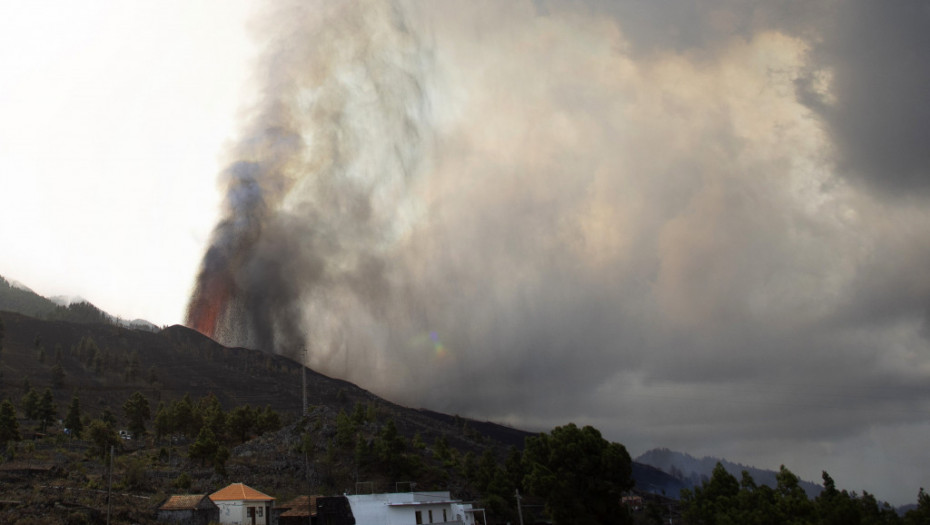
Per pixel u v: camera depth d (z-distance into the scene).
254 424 168.38
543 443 105.75
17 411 184.38
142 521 79.88
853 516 73.44
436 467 150.75
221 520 88.00
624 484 95.69
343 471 133.88
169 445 156.62
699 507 97.44
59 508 76.69
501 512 115.44
